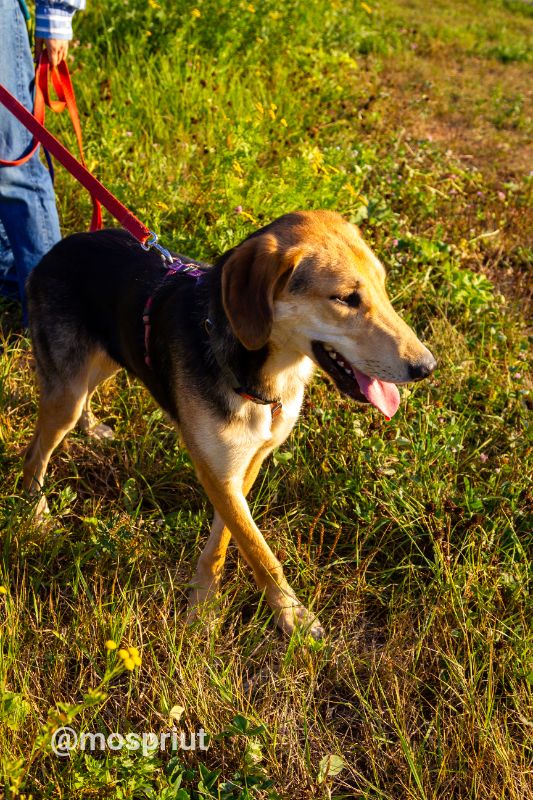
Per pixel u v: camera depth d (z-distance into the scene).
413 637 3.02
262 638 2.99
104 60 6.66
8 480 3.55
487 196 6.38
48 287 3.26
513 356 4.41
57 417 3.32
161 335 2.97
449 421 3.90
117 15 7.17
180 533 3.32
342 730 2.77
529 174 7.18
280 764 2.51
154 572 3.17
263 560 3.00
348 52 9.46
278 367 2.82
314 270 2.67
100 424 3.90
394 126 7.38
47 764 2.43
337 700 2.85
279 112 6.42
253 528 2.99
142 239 3.24
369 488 3.52
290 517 3.51
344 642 2.97
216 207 4.81
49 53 3.84
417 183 6.02
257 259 2.61
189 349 2.86
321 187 4.91
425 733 2.73
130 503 3.40
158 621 2.92
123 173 5.19
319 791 2.49
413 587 3.24
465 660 2.88
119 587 2.99
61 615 2.93
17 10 3.73
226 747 2.56
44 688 2.66
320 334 2.74
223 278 2.65
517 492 3.53
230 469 2.89
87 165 4.99
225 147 5.32
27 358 4.16
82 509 3.46
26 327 4.29
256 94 6.72
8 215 4.04
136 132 5.77
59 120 5.59
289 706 2.74
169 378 2.95
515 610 3.06
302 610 3.03
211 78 6.53
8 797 2.08
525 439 3.77
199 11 7.09
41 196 4.07
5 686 2.52
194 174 5.36
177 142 5.77
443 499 3.44
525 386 4.25
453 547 3.30
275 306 2.73
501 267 5.60
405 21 12.39
